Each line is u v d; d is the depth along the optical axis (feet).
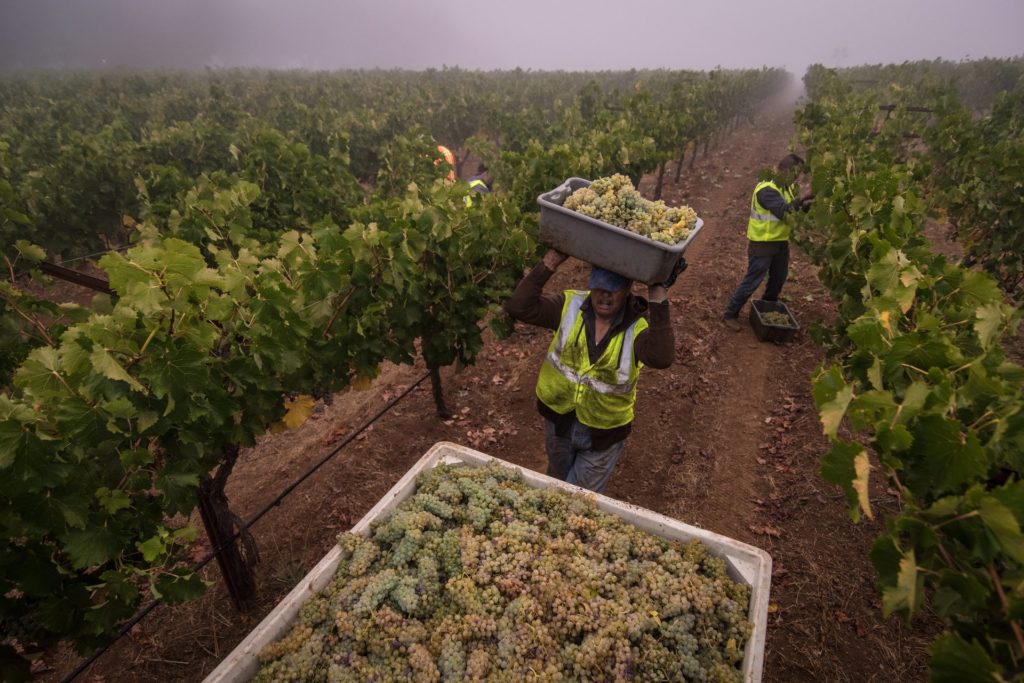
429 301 13.83
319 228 11.19
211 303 7.88
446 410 17.76
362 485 15.19
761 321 21.62
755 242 20.75
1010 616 4.53
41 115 56.08
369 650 6.49
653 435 16.90
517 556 7.29
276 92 74.08
